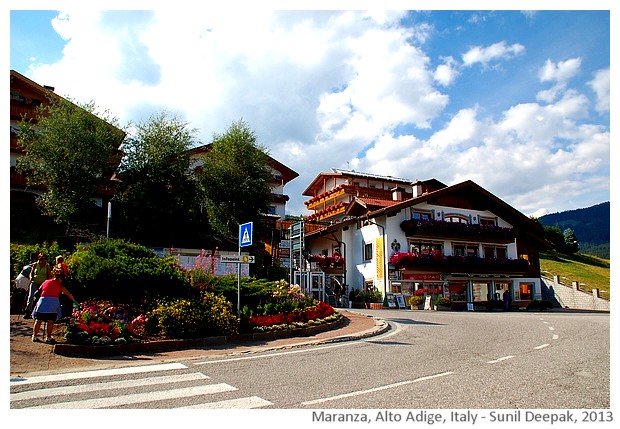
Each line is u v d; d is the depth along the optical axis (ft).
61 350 30.17
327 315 50.96
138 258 43.52
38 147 75.97
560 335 44.11
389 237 107.04
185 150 88.17
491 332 46.32
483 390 22.56
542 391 22.48
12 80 91.15
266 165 96.78
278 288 53.72
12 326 36.14
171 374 25.86
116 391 22.06
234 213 88.17
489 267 114.62
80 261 40.24
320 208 170.71
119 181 88.43
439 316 67.97
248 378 24.93
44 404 19.98
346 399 20.93
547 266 173.47
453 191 117.80
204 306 39.60
